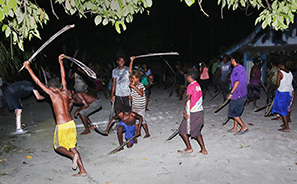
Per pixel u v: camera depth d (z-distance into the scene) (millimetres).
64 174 4926
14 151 6070
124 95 7062
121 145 5848
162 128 7633
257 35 14812
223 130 7293
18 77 10062
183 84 11961
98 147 6234
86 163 5375
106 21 4328
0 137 7070
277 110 7035
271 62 8727
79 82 7758
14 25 4090
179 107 10469
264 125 7645
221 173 4801
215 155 5594
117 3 4043
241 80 6633
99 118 8953
